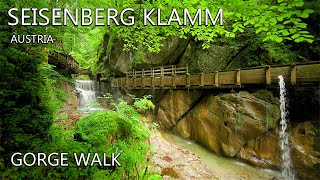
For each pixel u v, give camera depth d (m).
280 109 10.52
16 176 3.04
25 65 4.42
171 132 15.29
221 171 9.38
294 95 11.41
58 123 5.31
